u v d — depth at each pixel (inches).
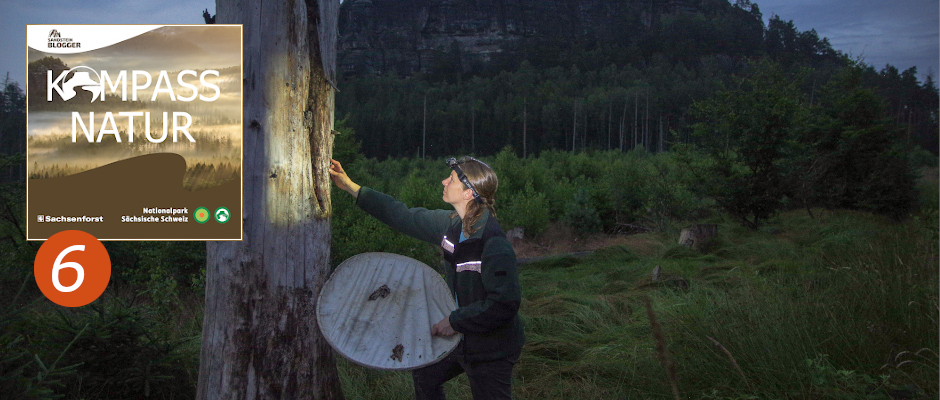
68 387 93.6
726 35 6879.9
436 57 7052.2
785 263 219.3
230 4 77.8
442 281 78.0
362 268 77.2
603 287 217.9
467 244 71.4
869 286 141.9
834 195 434.9
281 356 79.0
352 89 5374.0
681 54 6643.7
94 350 98.6
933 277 145.5
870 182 427.2
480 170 71.9
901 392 98.2
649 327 146.7
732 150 400.5
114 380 97.5
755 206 386.3
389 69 7495.1
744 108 392.2
